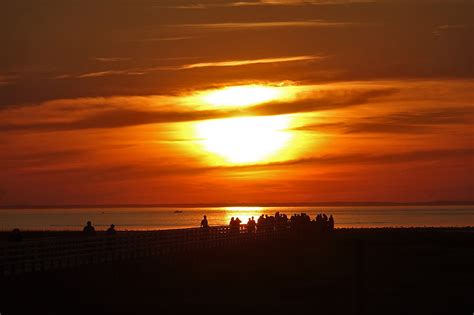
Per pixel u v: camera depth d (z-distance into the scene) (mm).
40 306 76438
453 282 114688
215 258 125375
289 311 90312
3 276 71250
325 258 138000
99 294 87312
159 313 83875
